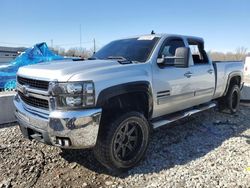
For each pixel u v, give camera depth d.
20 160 4.43
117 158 3.96
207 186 3.65
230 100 7.29
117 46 5.33
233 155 4.63
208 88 6.11
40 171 4.13
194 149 4.95
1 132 5.63
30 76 3.95
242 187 3.62
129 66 4.24
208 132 5.93
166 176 3.95
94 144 3.69
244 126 6.45
